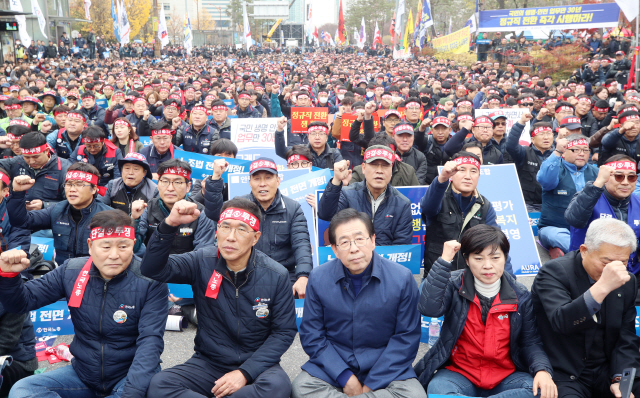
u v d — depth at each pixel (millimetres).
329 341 3959
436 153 8672
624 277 3256
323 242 6195
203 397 3582
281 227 5367
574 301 3484
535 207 8211
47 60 31578
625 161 5055
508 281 3807
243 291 3855
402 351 3797
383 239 5645
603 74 20844
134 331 3801
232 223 3672
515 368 3854
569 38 30422
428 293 3646
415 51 43875
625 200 5293
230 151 7938
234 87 19203
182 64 41219
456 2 62594
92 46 46969
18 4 27578
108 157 7891
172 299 5719
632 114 8500
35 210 5660
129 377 3553
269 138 9883
